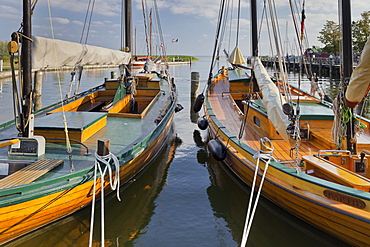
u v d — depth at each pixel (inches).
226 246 259.3
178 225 291.4
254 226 288.8
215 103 569.0
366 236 214.7
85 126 341.4
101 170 261.1
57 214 263.1
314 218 252.7
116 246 256.4
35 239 257.4
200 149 530.0
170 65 3289.9
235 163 367.9
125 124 425.1
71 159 270.2
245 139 386.9
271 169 285.6
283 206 289.0
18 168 281.6
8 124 402.9
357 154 288.5
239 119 480.1
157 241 265.4
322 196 239.9
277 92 340.2
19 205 225.6
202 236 273.7
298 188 264.1
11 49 263.3
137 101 611.8
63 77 1740.9
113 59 419.2
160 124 429.7
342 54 281.6
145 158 387.2
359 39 1521.9
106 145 276.5
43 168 262.1
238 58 694.5
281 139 378.0
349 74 278.1
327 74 1804.9
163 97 609.9
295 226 283.6
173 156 492.4
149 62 911.7
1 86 1289.4
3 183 231.9
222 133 401.4
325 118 360.2
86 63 349.1
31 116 293.6
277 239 269.3
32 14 273.6
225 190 367.6
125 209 317.4
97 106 565.6
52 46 282.0
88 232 271.3
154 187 374.0
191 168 439.8
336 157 278.5
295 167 288.7
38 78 695.7
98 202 314.2
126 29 573.0
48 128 331.6
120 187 351.6
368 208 214.2
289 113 297.1
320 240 263.3
